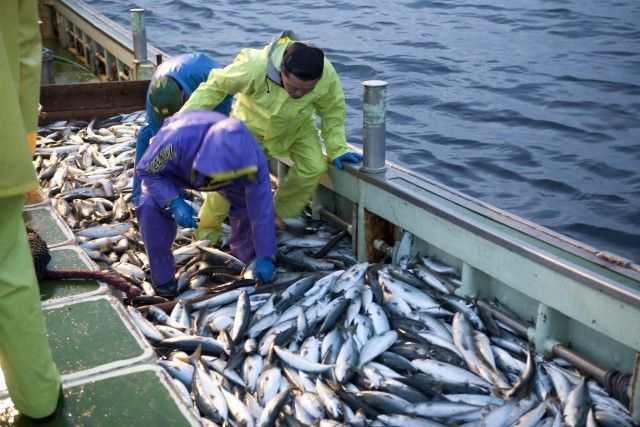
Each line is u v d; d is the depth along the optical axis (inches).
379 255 213.9
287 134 207.3
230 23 626.5
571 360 159.8
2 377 138.6
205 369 161.6
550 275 156.6
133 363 144.4
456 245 180.4
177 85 214.2
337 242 222.5
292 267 209.3
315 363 161.5
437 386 156.0
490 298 184.9
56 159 277.6
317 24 613.9
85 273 174.1
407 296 186.7
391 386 155.6
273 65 193.3
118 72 376.2
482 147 378.0
